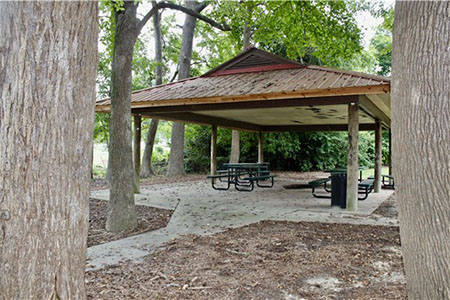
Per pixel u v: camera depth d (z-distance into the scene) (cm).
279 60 986
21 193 164
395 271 388
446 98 170
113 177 638
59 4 171
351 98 734
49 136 170
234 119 1329
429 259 173
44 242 169
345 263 416
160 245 513
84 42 183
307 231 578
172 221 683
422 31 178
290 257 439
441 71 172
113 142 641
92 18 188
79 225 185
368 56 2198
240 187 1263
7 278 161
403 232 190
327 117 1204
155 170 2050
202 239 537
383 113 1139
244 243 507
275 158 2112
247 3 1177
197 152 2142
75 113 180
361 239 525
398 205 195
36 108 166
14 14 164
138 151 1076
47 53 169
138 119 1063
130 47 671
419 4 180
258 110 1016
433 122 173
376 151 1141
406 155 184
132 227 638
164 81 2164
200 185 1338
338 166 2111
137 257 456
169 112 974
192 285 354
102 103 970
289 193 1098
